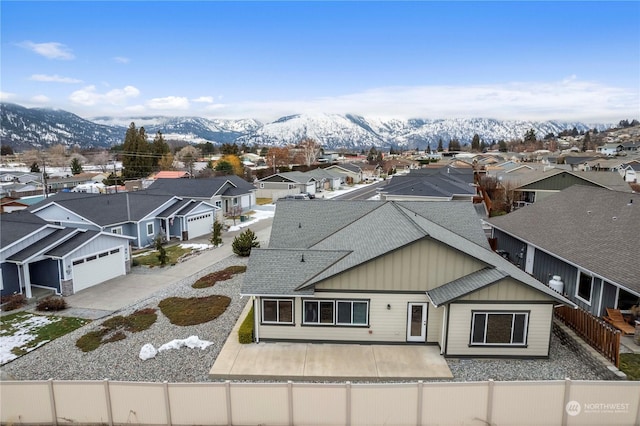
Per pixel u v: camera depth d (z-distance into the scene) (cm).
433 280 1523
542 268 2084
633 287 1380
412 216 2012
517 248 2397
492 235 2809
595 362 1329
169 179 4997
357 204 2408
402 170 12000
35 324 1816
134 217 3272
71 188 7012
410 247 1506
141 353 1473
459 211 2345
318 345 1551
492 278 1429
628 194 2133
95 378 1348
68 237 2327
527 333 1425
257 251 1748
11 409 1059
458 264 1517
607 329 1318
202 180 4881
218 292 2175
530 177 4622
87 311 1973
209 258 2947
